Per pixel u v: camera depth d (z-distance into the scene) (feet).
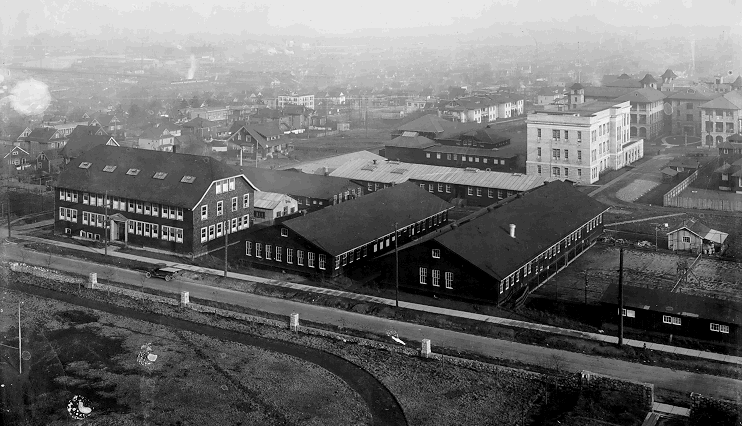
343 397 195.42
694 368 208.13
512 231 288.71
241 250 311.47
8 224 356.18
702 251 324.60
